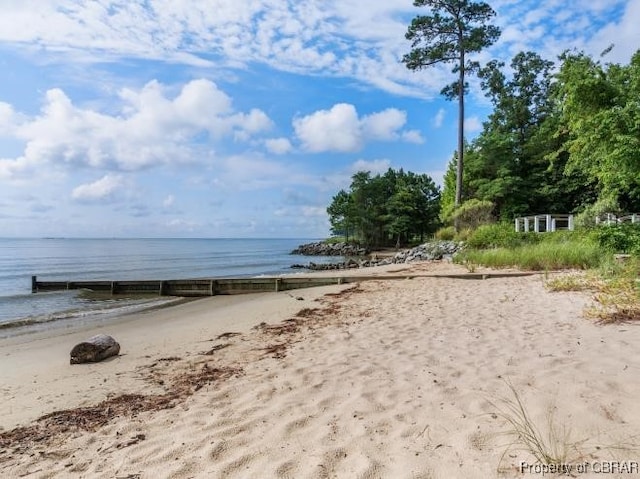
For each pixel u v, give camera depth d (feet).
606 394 10.04
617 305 18.88
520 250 49.60
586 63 43.27
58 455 9.61
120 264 122.21
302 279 50.16
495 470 7.45
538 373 12.08
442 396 11.18
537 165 100.42
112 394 13.78
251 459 8.71
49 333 29.86
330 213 219.00
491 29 91.91
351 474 7.80
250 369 15.39
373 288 38.96
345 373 13.93
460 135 95.96
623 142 35.86
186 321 30.89
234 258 160.15
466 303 26.43
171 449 9.46
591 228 52.08
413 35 96.27
